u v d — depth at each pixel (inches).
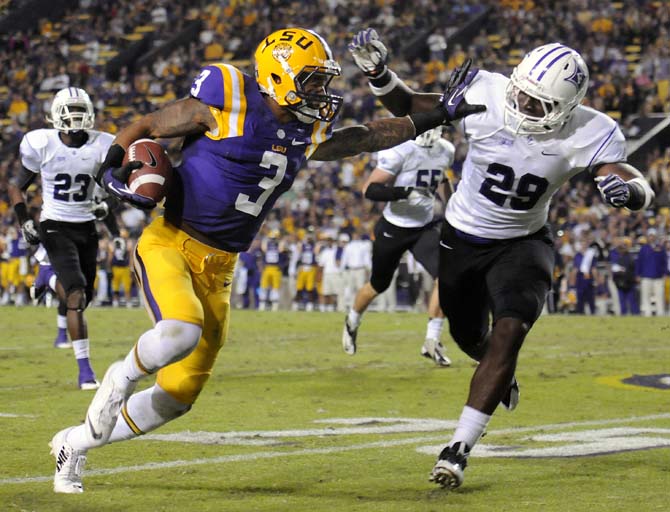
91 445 372.8
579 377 767.7
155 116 367.2
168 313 355.3
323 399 645.9
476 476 410.0
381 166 805.2
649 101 2268.7
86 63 2824.8
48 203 718.5
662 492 379.6
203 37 2827.3
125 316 1606.8
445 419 566.6
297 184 2255.2
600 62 2380.7
